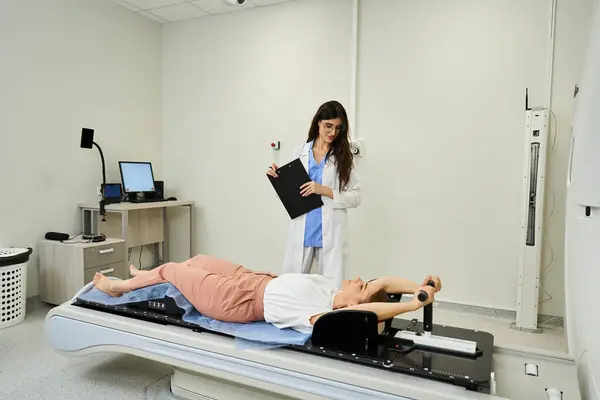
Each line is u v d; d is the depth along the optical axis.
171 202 3.83
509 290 3.01
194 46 4.15
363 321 1.46
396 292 1.74
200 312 1.79
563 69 2.80
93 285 2.12
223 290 1.72
